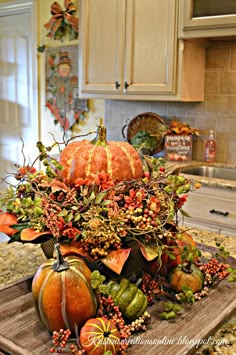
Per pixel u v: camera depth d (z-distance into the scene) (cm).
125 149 110
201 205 266
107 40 306
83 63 321
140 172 110
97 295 89
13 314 99
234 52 296
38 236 97
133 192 98
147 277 104
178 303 104
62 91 378
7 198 108
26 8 390
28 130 411
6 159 433
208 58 307
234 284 114
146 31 286
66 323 87
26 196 106
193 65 294
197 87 304
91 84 321
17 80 412
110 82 310
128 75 300
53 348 85
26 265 133
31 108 405
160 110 336
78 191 101
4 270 129
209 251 141
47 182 105
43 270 90
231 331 95
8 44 412
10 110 422
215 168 306
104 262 94
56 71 378
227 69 302
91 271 94
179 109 327
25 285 115
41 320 89
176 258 108
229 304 104
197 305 103
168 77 283
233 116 305
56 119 387
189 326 94
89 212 94
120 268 92
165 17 277
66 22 360
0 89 427
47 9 374
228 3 251
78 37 352
